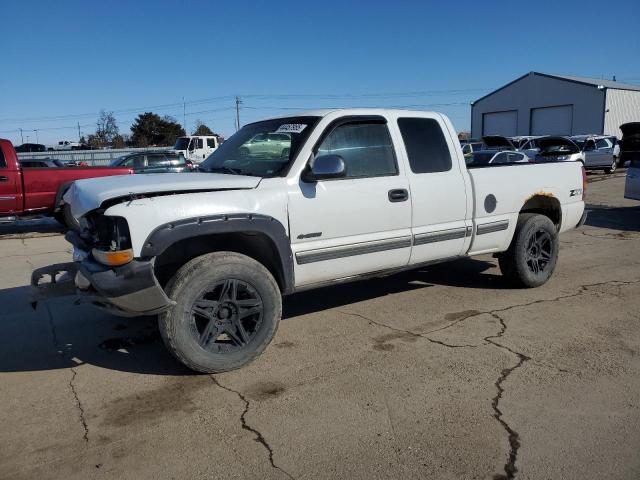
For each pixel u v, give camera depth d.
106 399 3.81
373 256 4.88
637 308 5.58
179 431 3.38
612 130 42.38
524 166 6.14
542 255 6.33
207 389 3.93
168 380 4.09
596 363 4.27
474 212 5.59
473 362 4.31
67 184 10.92
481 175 5.64
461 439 3.25
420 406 3.64
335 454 3.12
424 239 5.19
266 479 2.91
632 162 11.55
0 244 10.30
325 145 4.64
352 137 4.81
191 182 4.17
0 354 4.62
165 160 19.52
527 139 26.77
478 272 7.11
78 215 4.19
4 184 10.92
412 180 5.08
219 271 4.00
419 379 4.03
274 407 3.65
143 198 3.87
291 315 5.51
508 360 4.34
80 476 2.95
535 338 4.80
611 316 5.35
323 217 4.52
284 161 4.56
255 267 4.16
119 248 3.76
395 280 6.77
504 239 5.96
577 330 4.98
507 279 6.34
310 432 3.35
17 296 6.39
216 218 3.96
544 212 6.64
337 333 4.98
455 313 5.49
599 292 6.16
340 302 5.91
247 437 3.30
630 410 3.55
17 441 3.30
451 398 3.74
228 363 4.13
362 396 3.79
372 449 3.16
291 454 3.12
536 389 3.85
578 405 3.62
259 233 4.22
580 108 42.94
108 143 68.38
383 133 5.00
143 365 4.37
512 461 3.03
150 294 3.78
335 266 4.67
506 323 5.18
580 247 8.93
